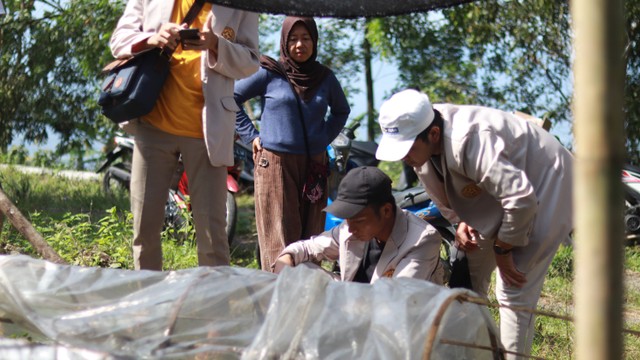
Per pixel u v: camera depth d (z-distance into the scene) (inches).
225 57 182.4
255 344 108.4
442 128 147.2
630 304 253.6
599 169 62.2
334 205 151.9
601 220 62.5
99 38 488.7
